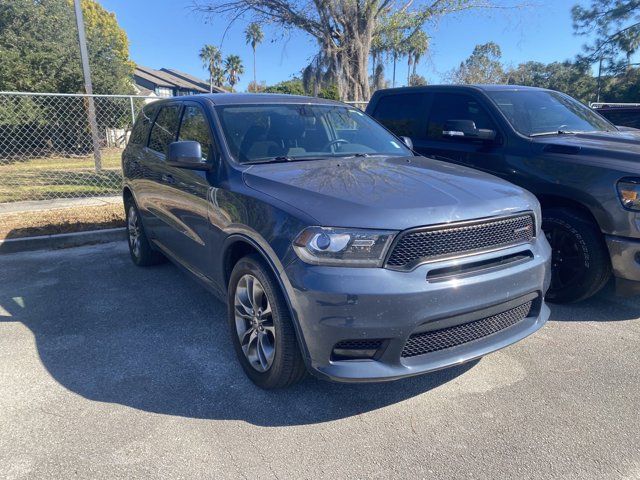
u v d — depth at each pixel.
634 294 4.11
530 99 5.56
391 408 3.03
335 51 12.86
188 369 3.47
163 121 5.00
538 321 3.26
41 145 17.25
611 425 2.86
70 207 8.66
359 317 2.54
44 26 21.55
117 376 3.38
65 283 5.27
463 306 2.70
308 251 2.62
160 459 2.56
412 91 6.31
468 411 3.00
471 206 2.80
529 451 2.64
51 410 2.98
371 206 2.67
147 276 5.50
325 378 2.67
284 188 3.03
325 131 4.25
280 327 2.84
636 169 3.93
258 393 3.17
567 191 4.28
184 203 4.04
